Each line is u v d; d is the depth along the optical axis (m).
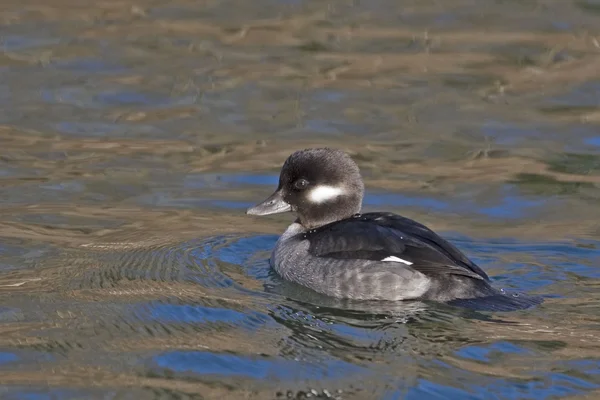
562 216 14.58
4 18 22.84
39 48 21.27
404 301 11.45
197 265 12.87
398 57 20.83
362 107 18.66
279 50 21.25
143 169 16.30
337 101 18.97
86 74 20.16
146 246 13.48
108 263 12.81
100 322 10.97
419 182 15.77
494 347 10.11
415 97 19.06
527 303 11.18
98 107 18.77
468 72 20.05
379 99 18.98
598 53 20.56
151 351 10.24
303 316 11.12
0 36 21.84
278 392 9.34
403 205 14.98
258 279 12.47
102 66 20.52
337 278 11.80
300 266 12.22
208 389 9.44
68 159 16.61
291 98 19.08
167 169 16.31
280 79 19.91
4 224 14.11
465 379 9.46
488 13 22.98
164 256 13.12
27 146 17.06
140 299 11.62
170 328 10.82
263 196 15.39
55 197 15.20
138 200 15.20
